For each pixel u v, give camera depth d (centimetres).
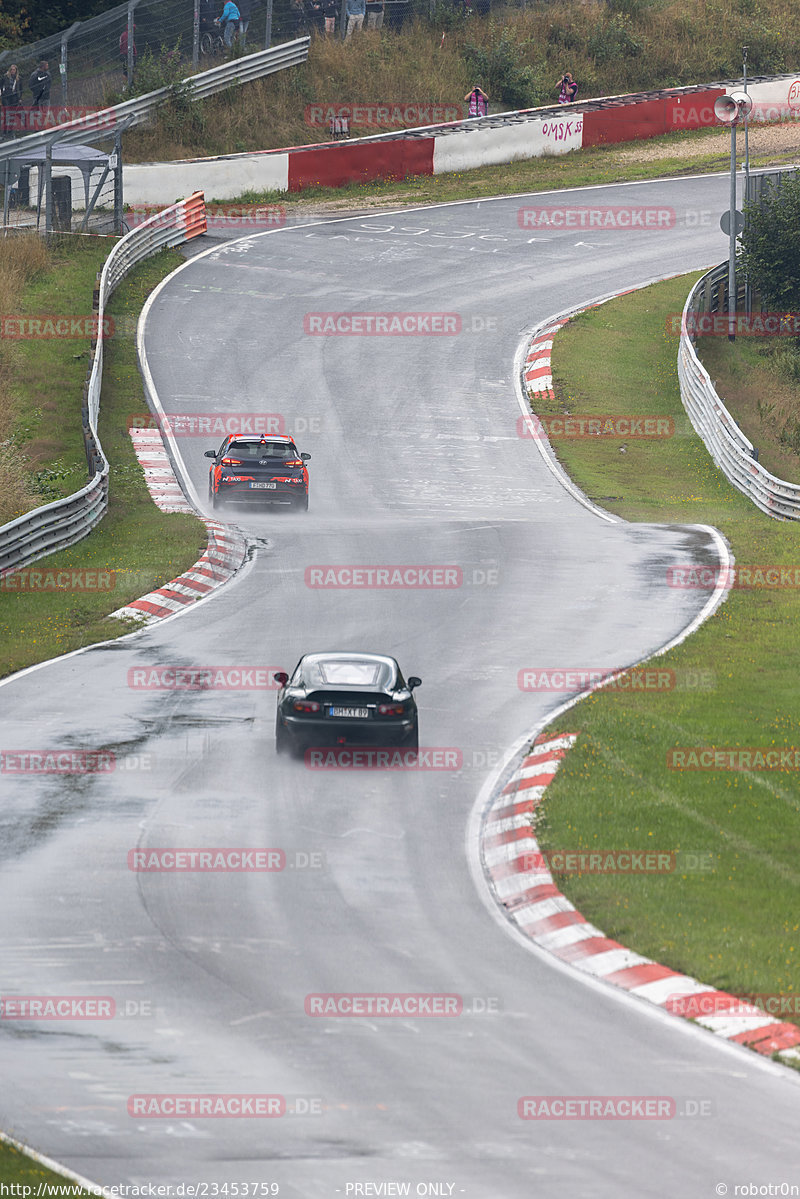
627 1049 3541
